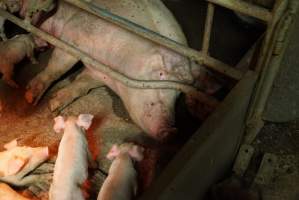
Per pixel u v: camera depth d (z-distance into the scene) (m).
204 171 1.03
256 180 1.30
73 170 1.19
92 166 1.35
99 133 1.48
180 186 0.88
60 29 1.50
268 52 1.02
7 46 1.58
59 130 1.39
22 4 1.59
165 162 1.35
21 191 1.30
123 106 1.56
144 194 0.79
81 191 1.19
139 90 1.28
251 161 1.36
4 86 1.65
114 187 1.14
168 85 1.25
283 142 1.41
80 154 1.23
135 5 1.38
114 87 1.43
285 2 0.93
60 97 1.53
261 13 0.94
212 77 1.29
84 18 1.44
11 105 1.58
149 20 1.35
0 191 1.19
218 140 1.00
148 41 1.30
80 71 1.70
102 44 1.38
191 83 1.28
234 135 1.17
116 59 1.34
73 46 1.41
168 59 1.27
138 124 1.35
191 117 1.46
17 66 1.72
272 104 1.40
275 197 1.27
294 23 1.08
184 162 0.84
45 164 1.37
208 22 1.07
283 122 1.45
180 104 1.48
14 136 1.48
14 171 1.20
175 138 1.40
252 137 1.29
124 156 1.23
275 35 0.99
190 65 1.28
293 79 1.34
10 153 1.28
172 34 1.35
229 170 1.34
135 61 1.29
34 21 1.55
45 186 1.31
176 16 1.77
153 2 1.41
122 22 1.21
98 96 1.60
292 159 1.36
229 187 1.22
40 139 1.46
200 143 0.88
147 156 1.36
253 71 1.05
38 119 1.53
